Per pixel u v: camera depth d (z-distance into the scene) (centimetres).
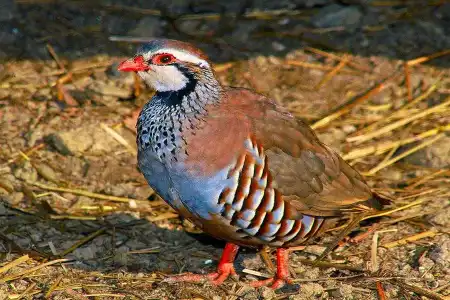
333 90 1474
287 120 1015
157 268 1081
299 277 1059
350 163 1309
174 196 991
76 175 1265
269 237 1002
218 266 1069
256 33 1614
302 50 1576
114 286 1030
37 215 1170
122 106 1418
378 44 1590
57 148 1302
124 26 1620
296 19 1655
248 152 961
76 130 1323
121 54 1545
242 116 977
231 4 1700
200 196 966
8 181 1238
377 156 1330
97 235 1139
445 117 1398
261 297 1019
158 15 1658
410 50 1573
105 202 1216
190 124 969
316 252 1111
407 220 1175
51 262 1063
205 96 982
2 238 1112
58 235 1138
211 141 959
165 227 1170
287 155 989
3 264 1062
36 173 1259
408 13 1666
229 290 1037
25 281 1035
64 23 1617
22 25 1596
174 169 969
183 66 980
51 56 1530
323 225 1044
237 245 1062
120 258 1084
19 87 1447
